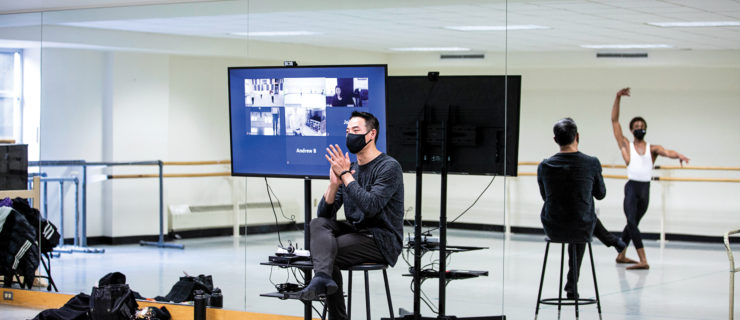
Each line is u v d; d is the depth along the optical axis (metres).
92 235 7.17
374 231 4.15
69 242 7.04
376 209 4.08
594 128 5.11
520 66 5.12
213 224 6.64
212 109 6.47
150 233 6.98
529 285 5.04
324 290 3.94
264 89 4.81
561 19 5.04
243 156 4.90
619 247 5.15
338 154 4.20
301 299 3.92
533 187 5.11
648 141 5.11
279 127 4.78
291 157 4.77
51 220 6.91
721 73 4.96
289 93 4.74
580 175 5.03
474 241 5.12
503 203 5.05
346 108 4.61
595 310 5.03
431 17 5.32
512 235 5.12
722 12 4.86
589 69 5.07
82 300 5.27
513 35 5.14
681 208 5.24
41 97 6.59
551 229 5.06
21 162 6.36
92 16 6.29
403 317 4.94
